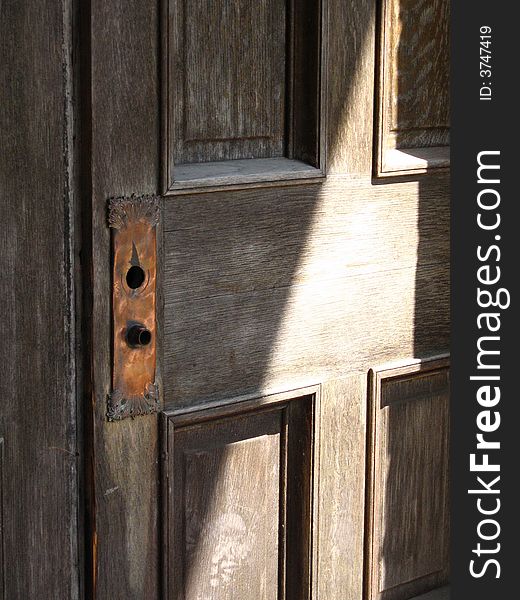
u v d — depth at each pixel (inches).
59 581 63.2
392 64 73.6
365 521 76.2
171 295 64.9
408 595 80.2
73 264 61.5
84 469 63.4
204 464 68.5
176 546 67.8
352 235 72.5
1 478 60.4
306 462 72.7
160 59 62.4
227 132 67.5
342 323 72.9
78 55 60.3
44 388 61.4
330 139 70.3
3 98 58.0
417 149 76.2
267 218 68.3
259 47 68.1
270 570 72.8
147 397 64.6
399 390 77.4
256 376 69.3
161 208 63.9
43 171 59.9
